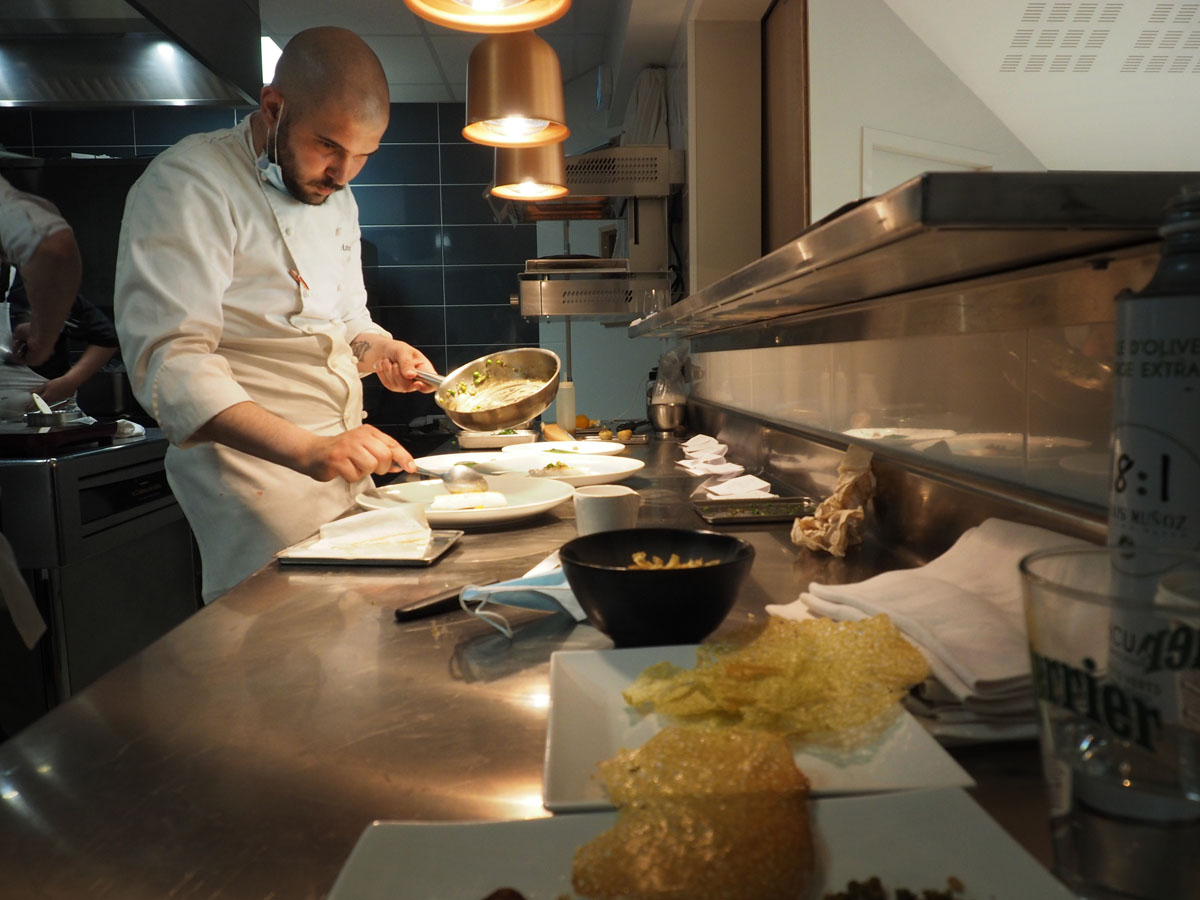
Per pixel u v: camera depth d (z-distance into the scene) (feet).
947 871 1.17
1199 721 1.05
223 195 5.10
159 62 8.70
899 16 4.27
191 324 4.78
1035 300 2.82
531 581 2.71
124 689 2.14
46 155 14.99
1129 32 2.72
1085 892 1.14
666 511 4.59
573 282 10.89
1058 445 2.77
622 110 14.60
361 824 1.46
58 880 1.30
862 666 1.79
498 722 1.90
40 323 8.45
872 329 4.38
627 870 1.17
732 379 8.67
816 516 3.62
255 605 2.91
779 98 8.29
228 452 5.34
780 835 1.22
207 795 1.57
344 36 5.05
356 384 6.04
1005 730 1.68
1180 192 1.45
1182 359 1.34
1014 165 2.96
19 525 6.86
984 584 2.34
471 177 15.94
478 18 4.33
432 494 4.66
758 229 9.17
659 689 1.83
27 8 7.41
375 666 2.29
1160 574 1.28
